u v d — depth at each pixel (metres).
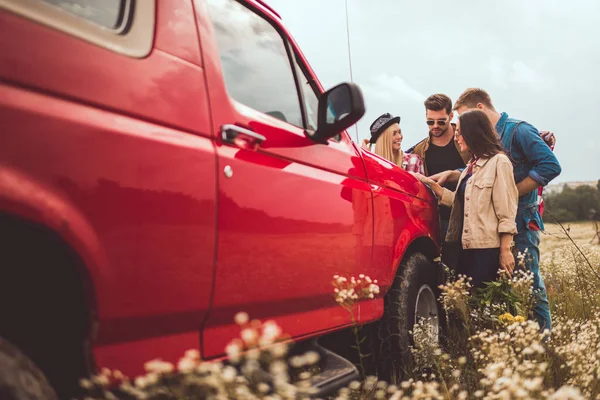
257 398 1.69
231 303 2.09
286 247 2.38
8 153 1.41
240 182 2.13
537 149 4.44
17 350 1.36
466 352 3.55
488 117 4.41
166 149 1.83
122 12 1.87
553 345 3.11
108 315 1.65
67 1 1.71
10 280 1.57
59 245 1.53
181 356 1.92
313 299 2.63
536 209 4.56
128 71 1.78
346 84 2.62
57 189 1.51
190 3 2.15
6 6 1.51
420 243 4.04
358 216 3.03
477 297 4.14
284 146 2.50
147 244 1.75
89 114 1.63
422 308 3.90
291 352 2.68
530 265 4.49
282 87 2.73
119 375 1.64
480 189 4.30
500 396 1.94
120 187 1.67
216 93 2.14
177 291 1.85
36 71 1.52
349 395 2.59
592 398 2.51
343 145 3.14
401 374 3.38
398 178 3.75
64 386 1.65
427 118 5.40
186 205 1.88
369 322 3.23
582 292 4.89
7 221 1.45
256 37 2.64
